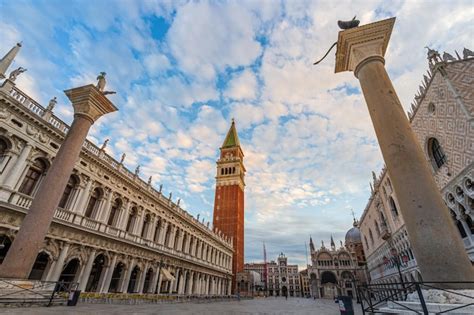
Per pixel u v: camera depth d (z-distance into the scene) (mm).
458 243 6652
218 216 85188
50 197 14055
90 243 24406
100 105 17312
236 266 75938
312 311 19359
